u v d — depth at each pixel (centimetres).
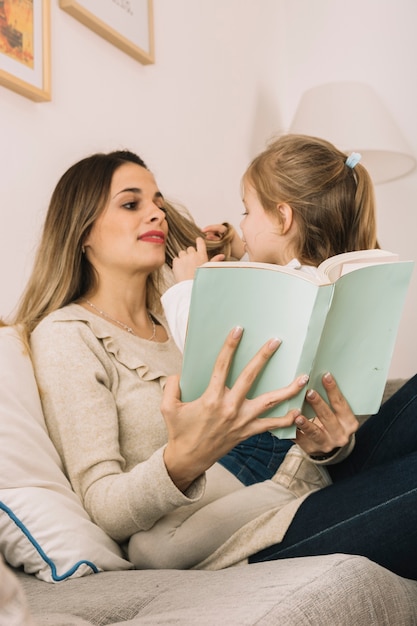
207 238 178
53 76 173
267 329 91
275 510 104
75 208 142
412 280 286
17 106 162
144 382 131
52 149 171
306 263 124
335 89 260
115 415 122
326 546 96
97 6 188
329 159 129
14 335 127
